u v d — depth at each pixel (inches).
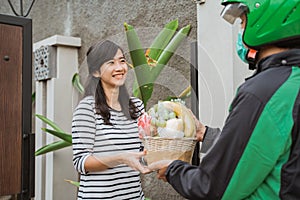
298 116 36.2
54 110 114.1
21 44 59.9
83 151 52.9
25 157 59.8
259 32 38.5
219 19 78.5
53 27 140.7
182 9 92.2
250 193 37.6
